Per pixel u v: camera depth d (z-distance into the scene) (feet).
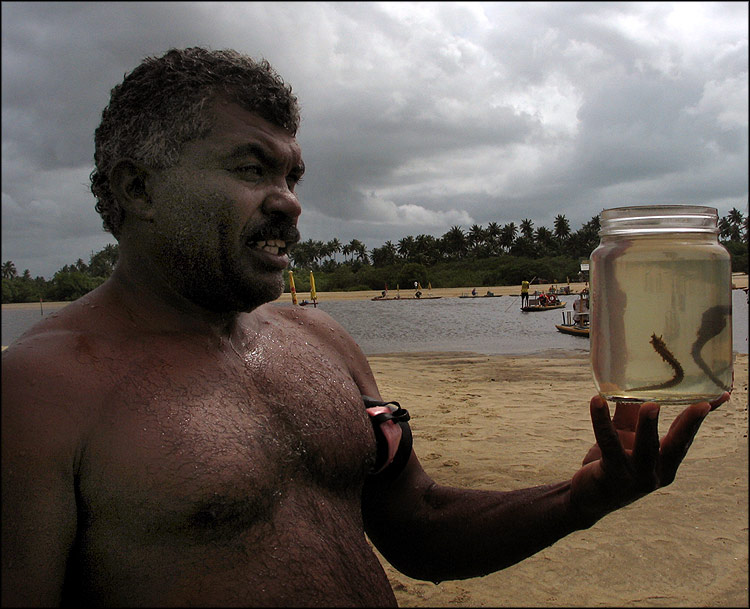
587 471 4.17
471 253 364.99
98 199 4.15
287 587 3.48
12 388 3.08
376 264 379.96
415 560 4.98
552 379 33.24
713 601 9.63
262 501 3.56
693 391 3.49
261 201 3.95
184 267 3.85
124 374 3.46
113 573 3.26
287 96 4.15
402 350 55.01
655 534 12.14
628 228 3.65
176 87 3.86
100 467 3.21
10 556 2.93
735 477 15.17
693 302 3.49
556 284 261.44
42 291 237.66
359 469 4.33
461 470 16.21
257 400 3.90
